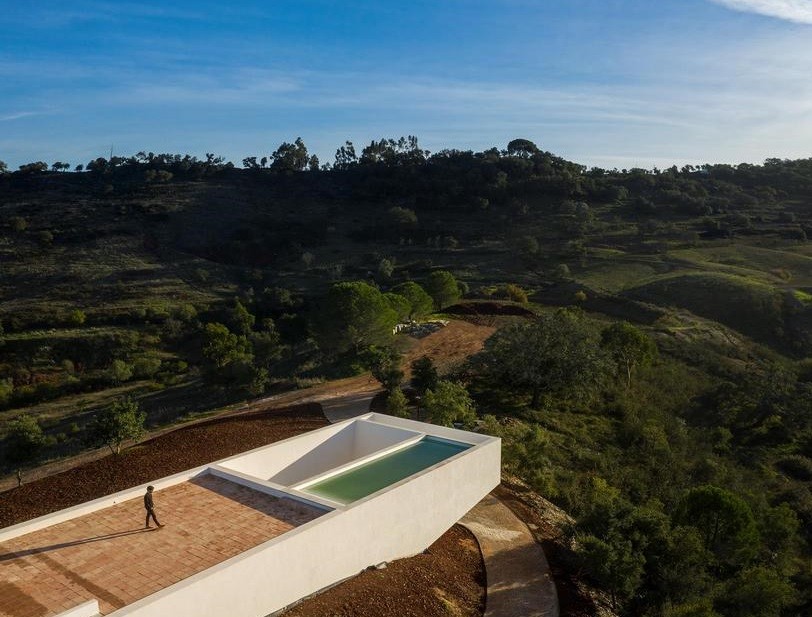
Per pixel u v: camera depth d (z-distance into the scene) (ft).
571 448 79.71
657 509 65.26
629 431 88.94
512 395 97.76
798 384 111.24
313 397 98.89
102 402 142.61
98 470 67.51
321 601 36.50
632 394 105.70
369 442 61.11
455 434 58.49
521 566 49.73
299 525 39.50
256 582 33.30
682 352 138.31
